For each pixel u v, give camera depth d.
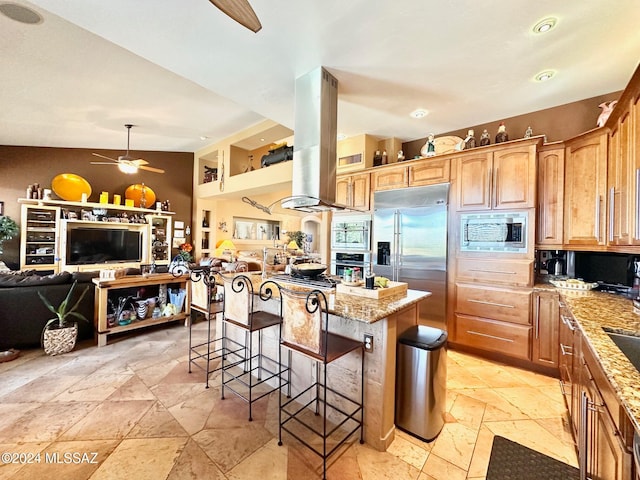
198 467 1.62
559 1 1.72
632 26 1.91
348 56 2.29
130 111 4.21
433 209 3.45
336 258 4.30
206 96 3.85
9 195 5.29
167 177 7.04
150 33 2.04
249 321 2.14
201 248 7.26
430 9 1.79
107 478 1.53
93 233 5.77
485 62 2.35
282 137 5.57
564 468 1.65
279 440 1.82
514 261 2.93
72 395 2.30
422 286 3.51
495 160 3.07
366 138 4.07
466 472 1.62
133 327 3.59
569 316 2.04
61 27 2.32
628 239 1.87
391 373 1.87
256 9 1.81
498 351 3.01
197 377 2.64
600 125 2.52
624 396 0.85
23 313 3.09
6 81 3.17
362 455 1.74
